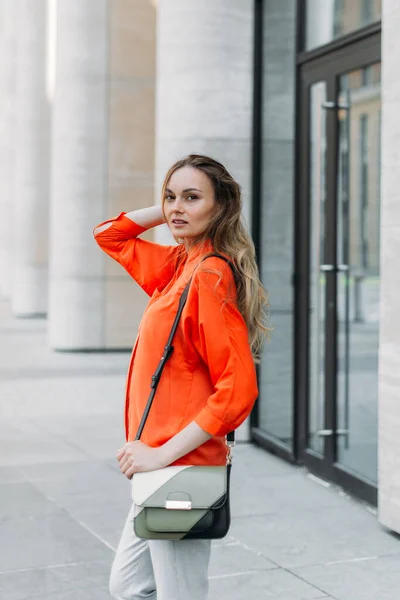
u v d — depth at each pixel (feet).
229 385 7.88
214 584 14.11
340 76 20.12
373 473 18.93
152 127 43.86
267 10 23.72
